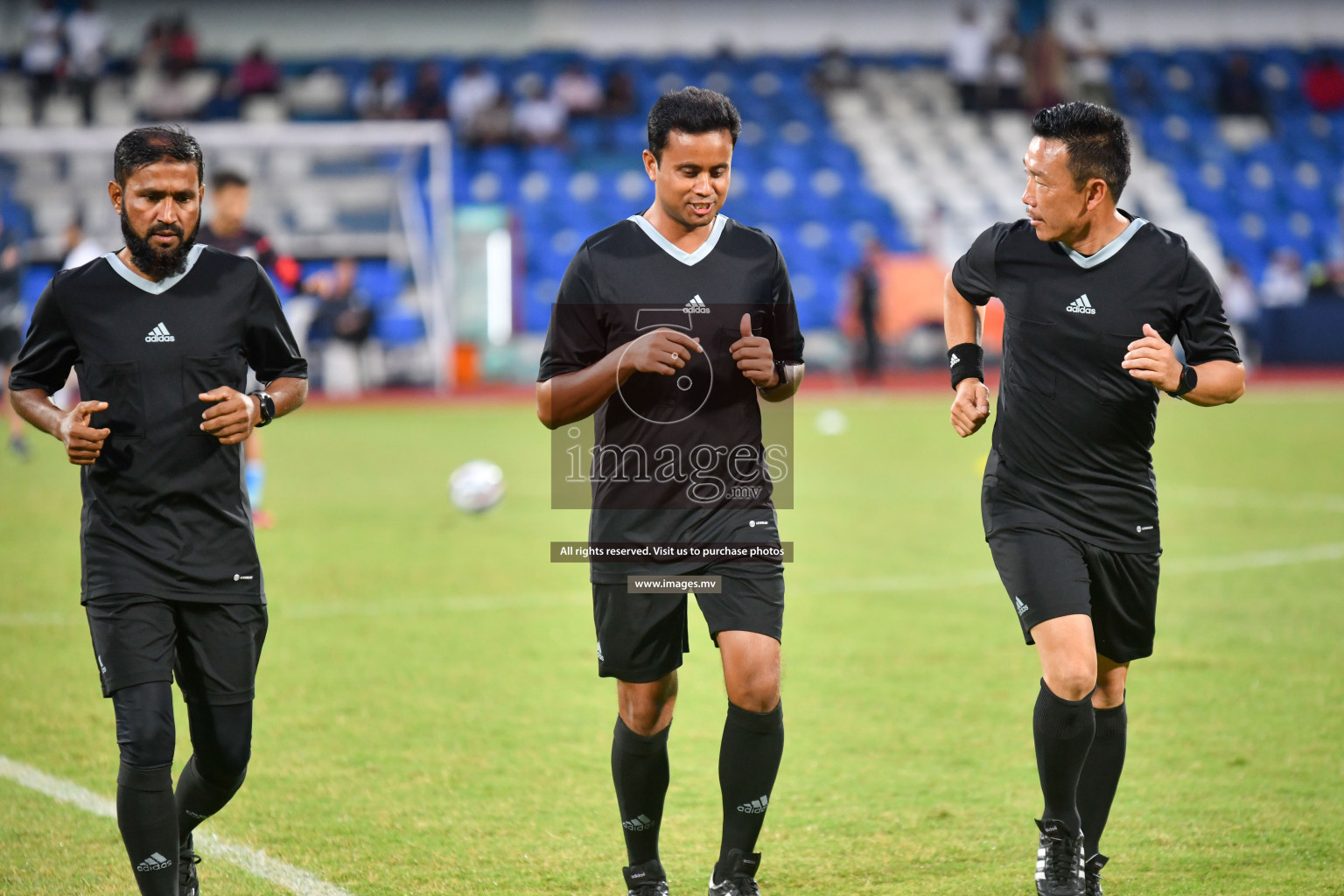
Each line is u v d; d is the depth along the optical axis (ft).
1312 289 285.64
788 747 57.21
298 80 320.50
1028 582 41.55
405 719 61.16
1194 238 315.37
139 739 36.32
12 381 39.42
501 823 48.32
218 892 42.16
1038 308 42.57
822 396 244.42
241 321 39.52
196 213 38.40
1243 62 345.72
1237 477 141.28
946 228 306.96
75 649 73.15
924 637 77.05
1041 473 42.60
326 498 128.47
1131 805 49.78
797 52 356.79
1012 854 45.37
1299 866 43.96
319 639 76.02
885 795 51.16
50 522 114.01
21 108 301.63
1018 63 341.21
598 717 61.77
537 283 280.10
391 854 45.37
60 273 39.14
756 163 322.75
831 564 98.84
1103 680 43.88
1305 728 59.00
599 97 329.72
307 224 239.71
